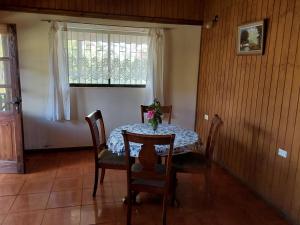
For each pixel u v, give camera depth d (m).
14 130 3.16
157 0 4.04
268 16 2.74
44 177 3.20
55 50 3.75
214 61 3.94
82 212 2.49
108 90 4.15
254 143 3.01
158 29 4.09
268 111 2.77
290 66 2.45
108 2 3.85
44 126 4.00
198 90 4.52
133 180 2.29
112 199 2.74
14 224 2.28
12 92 3.08
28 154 3.97
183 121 4.61
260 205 2.74
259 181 2.94
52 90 3.84
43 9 3.64
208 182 2.75
